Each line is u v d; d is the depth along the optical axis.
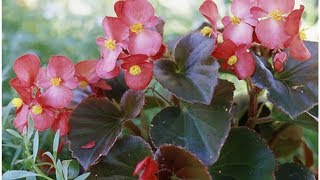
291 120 0.39
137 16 0.36
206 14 0.37
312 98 0.35
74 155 0.36
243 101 0.45
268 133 0.45
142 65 0.36
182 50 0.36
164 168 0.34
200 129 0.35
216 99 0.36
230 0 0.59
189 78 0.35
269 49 0.39
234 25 0.37
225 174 0.36
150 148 0.36
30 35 0.71
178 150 0.33
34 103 0.37
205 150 0.34
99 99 0.38
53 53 0.70
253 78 0.35
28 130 0.37
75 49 0.69
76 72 0.39
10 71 0.60
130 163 0.36
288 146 0.48
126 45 0.36
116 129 0.37
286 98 0.35
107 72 0.37
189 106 0.36
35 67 0.37
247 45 0.35
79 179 0.35
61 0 0.80
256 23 0.36
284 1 0.36
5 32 0.75
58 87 0.37
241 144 0.36
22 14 0.79
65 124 0.37
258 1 0.36
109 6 0.80
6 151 0.48
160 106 0.41
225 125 0.34
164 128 0.36
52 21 0.77
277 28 0.36
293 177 0.39
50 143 0.46
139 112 0.37
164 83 0.34
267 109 0.44
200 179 0.33
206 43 0.36
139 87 0.36
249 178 0.35
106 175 0.36
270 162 0.35
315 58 0.37
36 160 0.42
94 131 0.37
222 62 0.37
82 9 0.80
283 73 0.37
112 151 0.36
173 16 0.75
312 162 0.47
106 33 0.36
